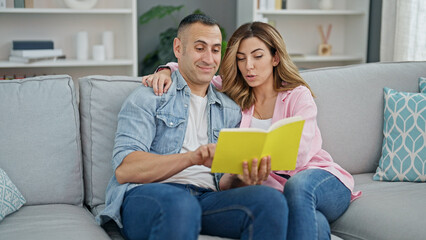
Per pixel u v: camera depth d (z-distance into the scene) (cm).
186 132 179
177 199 137
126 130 167
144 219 144
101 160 188
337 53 454
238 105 195
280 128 147
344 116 214
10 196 167
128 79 197
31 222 161
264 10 398
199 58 177
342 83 218
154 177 160
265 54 189
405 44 351
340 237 176
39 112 182
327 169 178
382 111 220
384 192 188
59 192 182
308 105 183
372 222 167
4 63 352
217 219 151
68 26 393
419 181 204
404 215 164
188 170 173
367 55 422
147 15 392
